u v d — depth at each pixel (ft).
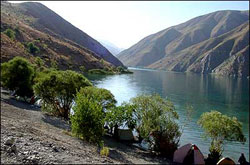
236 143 114.73
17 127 59.21
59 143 54.24
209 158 84.17
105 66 579.48
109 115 98.84
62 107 126.62
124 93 261.24
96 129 73.67
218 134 84.74
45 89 121.19
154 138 89.86
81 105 74.13
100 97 101.09
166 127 89.56
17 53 354.33
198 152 80.94
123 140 98.22
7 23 514.68
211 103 239.71
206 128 86.38
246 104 242.17
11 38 420.36
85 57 561.43
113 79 409.90
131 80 422.82
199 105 224.94
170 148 88.33
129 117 99.04
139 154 83.25
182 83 448.24
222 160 80.02
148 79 482.28
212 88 386.32
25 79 149.28
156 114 90.27
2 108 99.25
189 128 131.75
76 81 123.44
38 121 94.17
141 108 93.61
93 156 53.01
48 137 59.98
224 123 84.33
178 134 91.56
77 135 75.20
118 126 101.55
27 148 39.47
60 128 91.71
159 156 85.92
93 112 74.02
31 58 375.45
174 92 305.32
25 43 462.60
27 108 124.47
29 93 151.94
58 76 122.21
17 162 32.68
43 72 168.96
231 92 342.03
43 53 459.32
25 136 48.83
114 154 70.74
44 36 574.97
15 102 132.98
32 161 34.32
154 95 97.25
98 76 437.99
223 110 208.03
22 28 551.18
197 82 497.05
